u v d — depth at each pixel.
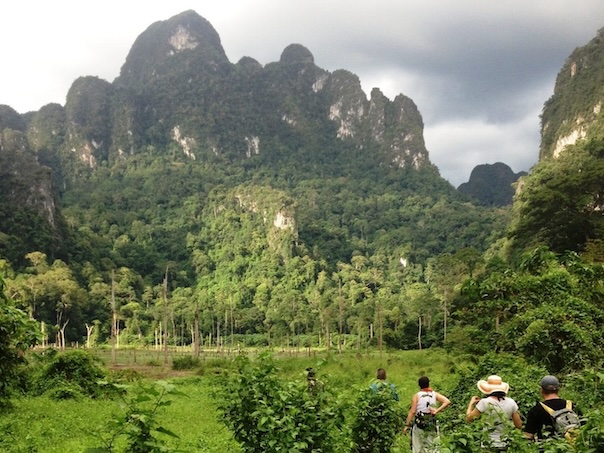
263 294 113.00
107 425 4.38
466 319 13.98
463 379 11.50
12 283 75.88
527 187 70.50
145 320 96.38
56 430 11.30
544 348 10.98
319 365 6.51
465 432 5.51
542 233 40.00
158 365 42.66
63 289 83.62
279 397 5.66
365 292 110.31
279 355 64.94
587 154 68.81
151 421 4.23
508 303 12.34
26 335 12.69
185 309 101.06
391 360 36.22
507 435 5.40
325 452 5.70
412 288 114.25
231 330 98.19
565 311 11.28
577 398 8.09
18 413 13.25
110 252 119.31
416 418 7.78
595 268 12.75
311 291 113.62
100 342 87.44
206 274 126.88
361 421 6.84
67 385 18.34
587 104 98.12
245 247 129.75
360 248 140.25
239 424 5.73
